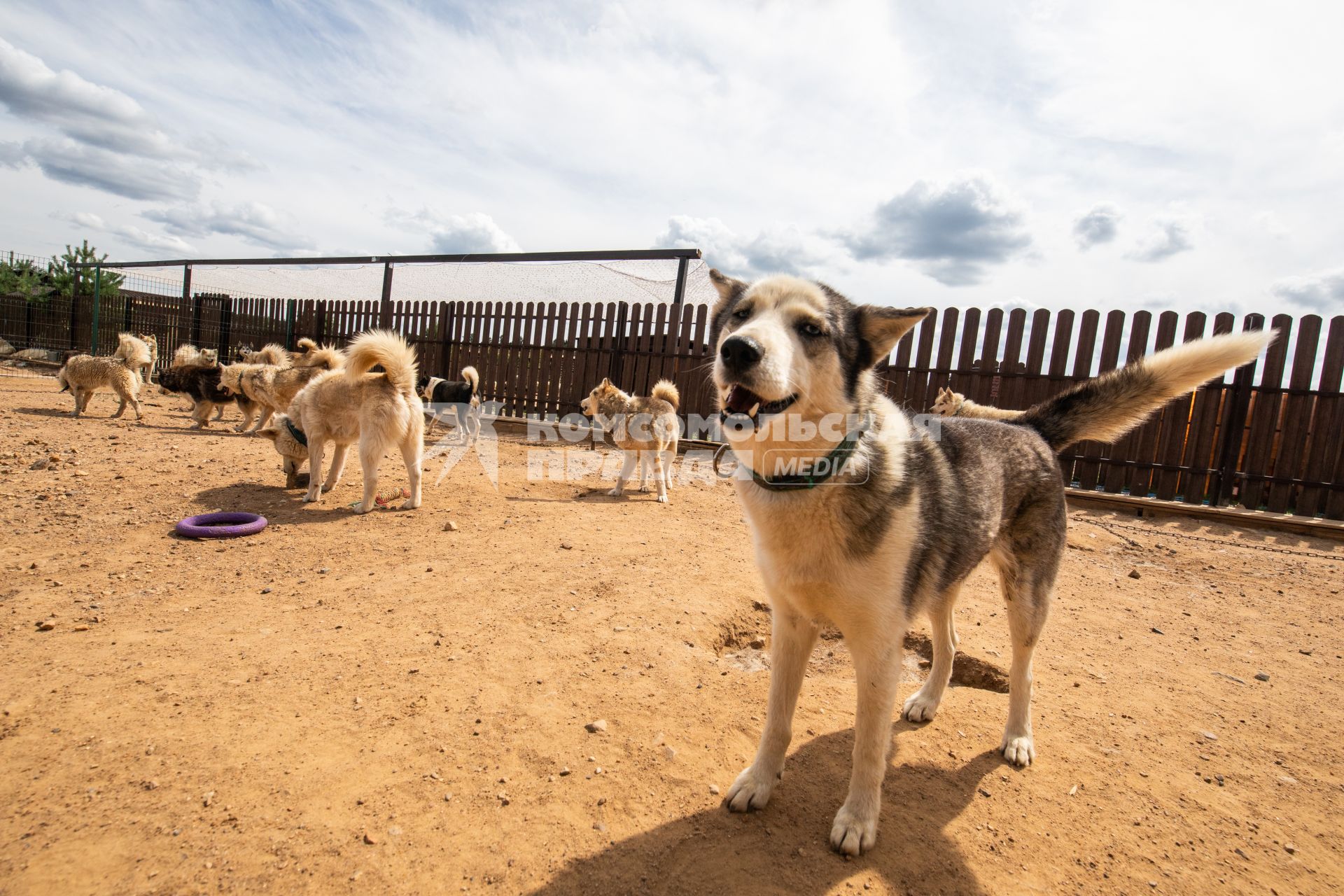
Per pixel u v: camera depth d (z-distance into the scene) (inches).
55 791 85.8
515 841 84.0
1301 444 318.7
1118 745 119.8
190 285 780.0
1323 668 159.2
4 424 358.3
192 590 161.0
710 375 116.3
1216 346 125.8
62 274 861.8
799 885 81.0
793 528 87.9
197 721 103.3
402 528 228.1
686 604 168.4
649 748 106.7
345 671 123.1
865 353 103.6
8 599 147.7
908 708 127.6
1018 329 381.1
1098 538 282.4
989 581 218.5
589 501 296.8
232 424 446.0
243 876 74.9
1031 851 91.4
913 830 93.8
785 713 97.9
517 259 534.9
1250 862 91.8
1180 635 177.9
